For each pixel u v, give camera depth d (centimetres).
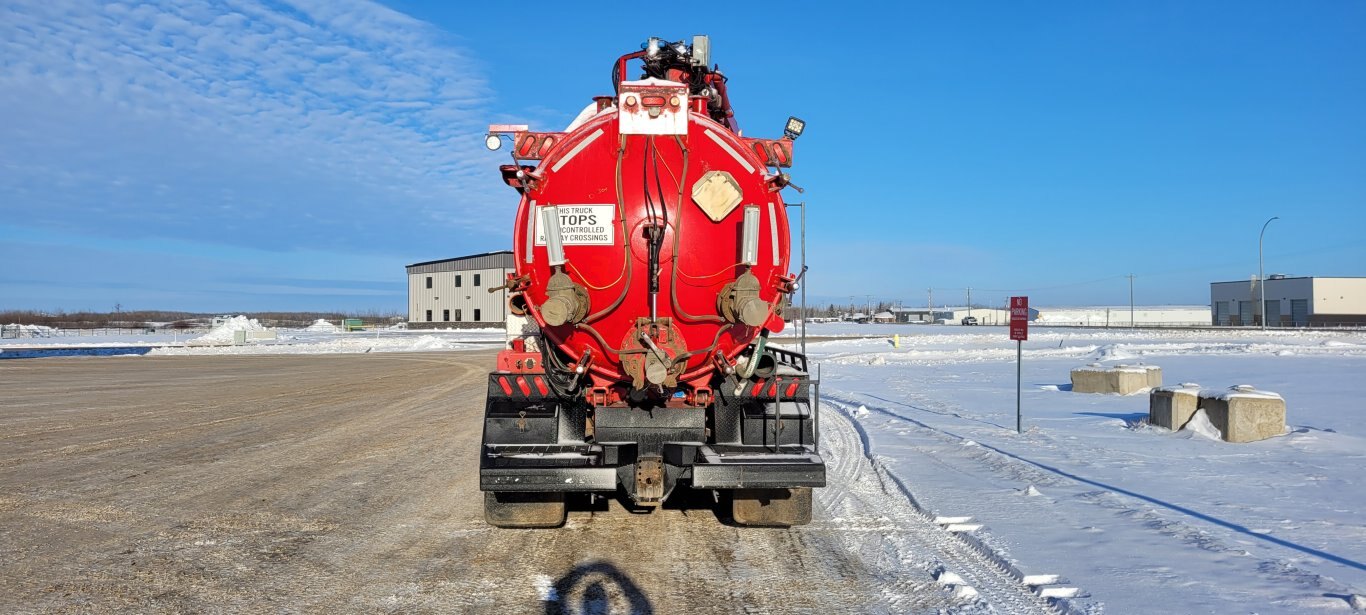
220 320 8756
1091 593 502
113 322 10912
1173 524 654
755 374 661
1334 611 471
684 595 520
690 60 754
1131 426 1223
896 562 586
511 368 660
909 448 1063
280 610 493
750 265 612
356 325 8394
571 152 625
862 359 3059
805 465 608
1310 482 816
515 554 613
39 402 1766
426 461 1030
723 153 636
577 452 626
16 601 506
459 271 8325
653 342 612
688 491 845
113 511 750
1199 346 3506
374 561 595
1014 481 845
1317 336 4709
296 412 1586
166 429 1333
